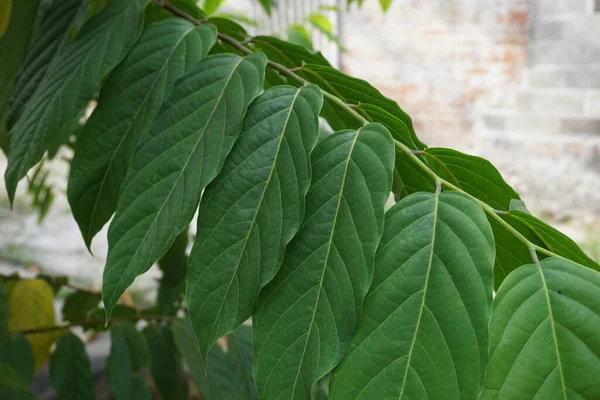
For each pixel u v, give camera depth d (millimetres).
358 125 608
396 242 417
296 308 417
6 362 799
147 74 548
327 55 2889
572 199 2807
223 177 452
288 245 430
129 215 465
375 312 405
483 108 2889
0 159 3367
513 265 499
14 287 1042
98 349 1943
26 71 682
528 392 386
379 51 2961
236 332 875
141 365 844
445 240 411
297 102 461
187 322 826
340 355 399
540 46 2719
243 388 825
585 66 2662
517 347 394
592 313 393
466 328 391
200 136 470
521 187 2895
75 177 551
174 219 449
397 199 562
